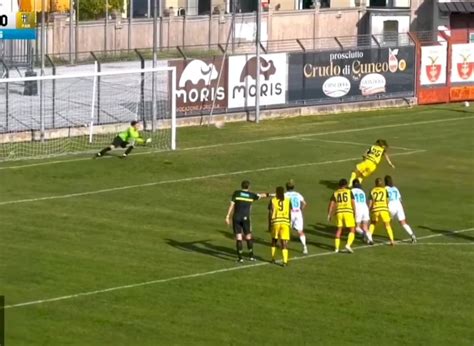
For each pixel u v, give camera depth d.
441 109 96.50
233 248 52.78
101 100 84.50
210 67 86.06
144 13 136.88
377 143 66.62
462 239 55.75
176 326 41.81
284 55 90.19
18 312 42.94
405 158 75.31
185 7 142.12
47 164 70.38
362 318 43.28
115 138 74.00
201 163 71.94
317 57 92.12
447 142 81.19
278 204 50.12
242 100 88.06
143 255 51.16
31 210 59.03
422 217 60.09
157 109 83.94
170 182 66.56
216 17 124.94
